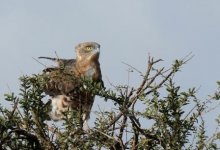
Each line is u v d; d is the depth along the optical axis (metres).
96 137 11.34
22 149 11.30
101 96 11.70
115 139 11.28
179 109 11.19
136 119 11.30
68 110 11.72
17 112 11.62
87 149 11.30
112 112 11.62
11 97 11.61
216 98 11.30
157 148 11.24
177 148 11.02
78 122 11.47
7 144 11.16
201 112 11.23
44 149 11.38
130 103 11.51
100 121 11.55
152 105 11.26
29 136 11.20
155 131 11.30
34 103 11.73
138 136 11.35
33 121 11.62
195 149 11.05
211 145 10.99
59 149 11.37
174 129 11.12
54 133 11.42
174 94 11.22
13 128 11.14
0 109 11.26
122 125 11.43
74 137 11.44
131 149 11.35
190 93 11.32
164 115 11.14
